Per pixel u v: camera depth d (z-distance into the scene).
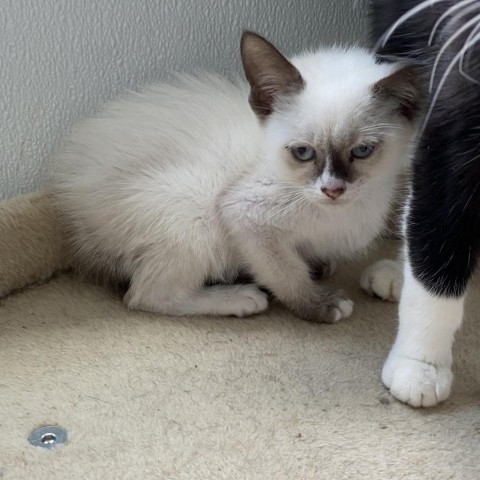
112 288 0.43
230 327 0.39
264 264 0.39
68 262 0.44
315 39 0.50
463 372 0.36
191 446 0.31
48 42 0.41
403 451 0.31
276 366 0.36
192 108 0.41
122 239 0.40
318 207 0.38
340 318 0.40
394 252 0.46
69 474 0.29
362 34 0.50
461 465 0.30
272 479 0.29
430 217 0.31
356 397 0.34
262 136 0.38
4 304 0.41
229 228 0.39
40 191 0.43
